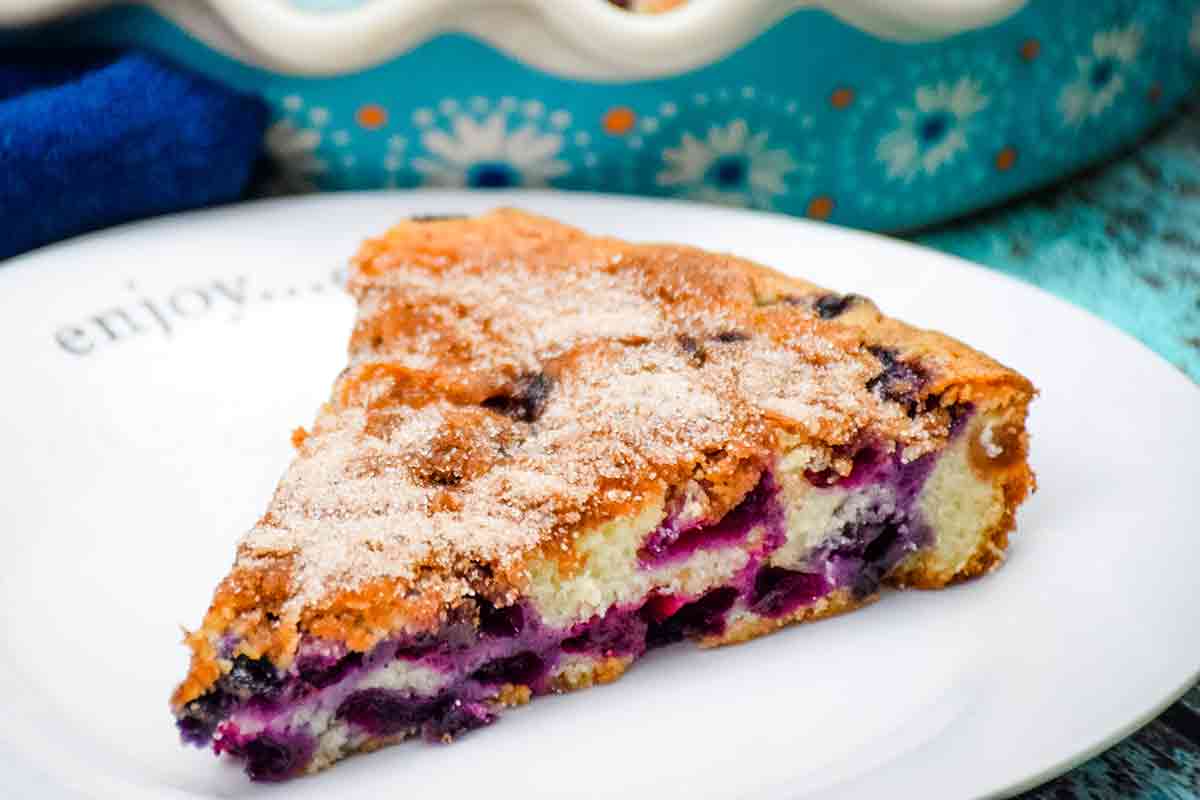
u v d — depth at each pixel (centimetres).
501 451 36
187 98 45
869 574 37
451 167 47
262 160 47
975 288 43
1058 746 32
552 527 35
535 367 38
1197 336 44
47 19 44
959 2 44
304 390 42
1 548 38
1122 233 48
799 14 44
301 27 44
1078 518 37
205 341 43
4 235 45
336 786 34
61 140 44
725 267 40
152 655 36
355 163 47
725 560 36
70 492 39
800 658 36
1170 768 34
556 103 46
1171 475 38
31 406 41
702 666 36
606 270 41
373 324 40
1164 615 35
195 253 45
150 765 34
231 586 34
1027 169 49
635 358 38
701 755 34
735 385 37
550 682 36
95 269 44
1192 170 51
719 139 47
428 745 35
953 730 34
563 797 34
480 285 40
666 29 44
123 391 41
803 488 36
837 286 44
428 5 43
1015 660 35
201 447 40
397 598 34
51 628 36
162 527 39
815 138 47
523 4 44
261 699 34
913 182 48
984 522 37
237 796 34
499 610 35
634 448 36
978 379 36
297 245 45
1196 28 51
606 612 36
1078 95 48
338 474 36
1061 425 39
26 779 33
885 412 37
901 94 46
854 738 34
